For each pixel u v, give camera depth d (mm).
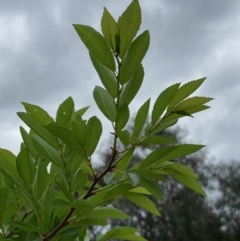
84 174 504
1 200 506
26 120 512
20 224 493
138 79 496
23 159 496
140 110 494
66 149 517
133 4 477
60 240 517
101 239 583
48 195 509
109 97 505
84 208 492
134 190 561
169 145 504
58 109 532
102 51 484
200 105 507
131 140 483
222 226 7480
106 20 481
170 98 494
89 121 489
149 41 482
